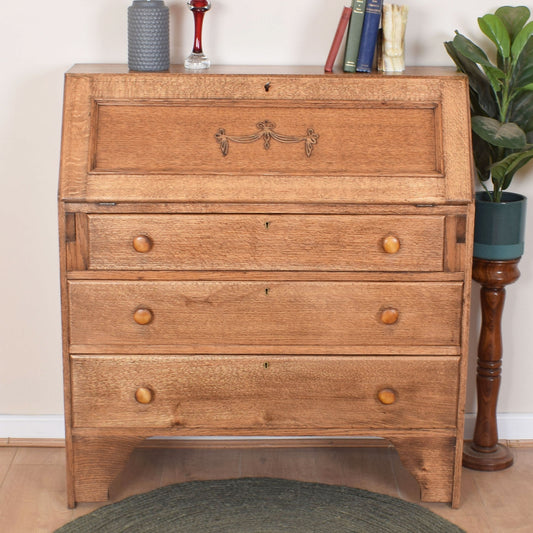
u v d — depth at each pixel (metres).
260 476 2.86
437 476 2.67
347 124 2.47
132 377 2.56
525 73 2.69
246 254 2.48
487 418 2.94
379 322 2.53
